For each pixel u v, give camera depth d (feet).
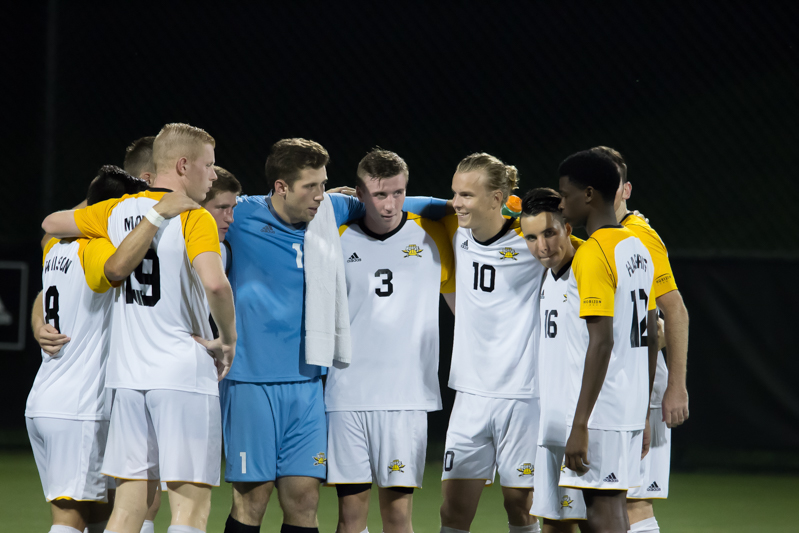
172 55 110.32
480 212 39.40
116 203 36.63
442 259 42.65
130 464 34.71
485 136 113.70
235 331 35.60
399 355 40.70
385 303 40.88
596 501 33.86
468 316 41.34
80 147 105.81
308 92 111.04
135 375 34.78
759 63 100.58
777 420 75.41
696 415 76.89
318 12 111.14
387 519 41.42
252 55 111.14
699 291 76.95
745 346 76.07
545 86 113.60
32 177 118.52
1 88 118.62
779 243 111.24
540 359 37.73
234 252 39.42
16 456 81.15
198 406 34.83
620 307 33.40
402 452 40.55
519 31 113.19
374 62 112.57
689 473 78.13
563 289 36.60
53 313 37.14
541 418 37.19
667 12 111.24
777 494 69.15
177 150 35.76
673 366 38.60
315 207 38.37
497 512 62.03
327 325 38.86
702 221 113.09
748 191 111.96
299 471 38.78
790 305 75.31
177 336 35.04
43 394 36.83
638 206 114.83
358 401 40.42
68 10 105.70
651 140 113.70
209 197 38.29
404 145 112.57
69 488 36.32
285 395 38.81
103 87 107.24
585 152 34.45
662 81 112.57
